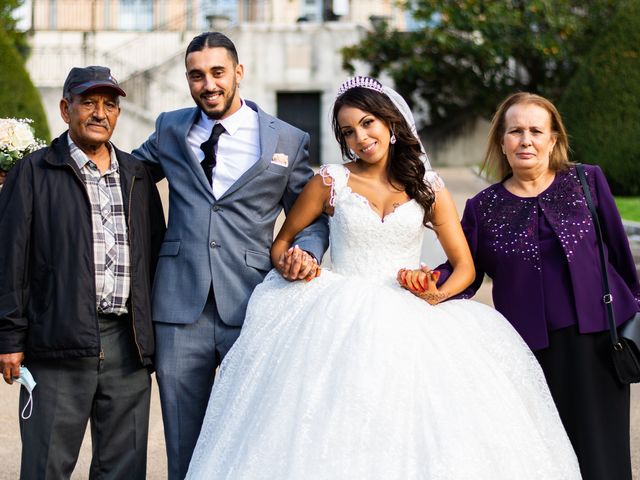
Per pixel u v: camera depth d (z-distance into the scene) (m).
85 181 3.56
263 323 3.53
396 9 19.19
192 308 3.73
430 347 3.33
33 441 3.50
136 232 3.61
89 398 3.55
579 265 3.59
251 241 3.82
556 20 14.16
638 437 4.99
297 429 3.10
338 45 17.94
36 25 20.62
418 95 17.03
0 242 3.47
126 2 21.19
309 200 3.77
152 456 4.84
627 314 3.57
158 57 19.73
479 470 3.07
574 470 3.37
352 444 3.05
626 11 11.89
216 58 3.72
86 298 3.45
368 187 3.72
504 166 3.91
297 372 3.26
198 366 3.76
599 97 11.74
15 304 3.44
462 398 3.22
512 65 15.95
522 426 3.28
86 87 3.46
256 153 3.88
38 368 3.51
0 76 13.14
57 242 3.47
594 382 3.55
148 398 3.72
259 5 20.66
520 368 3.49
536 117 3.70
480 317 3.59
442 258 4.17
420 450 3.07
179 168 3.85
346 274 3.68
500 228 3.75
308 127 18.11
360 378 3.16
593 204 3.69
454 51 14.73
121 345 3.61
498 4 14.34
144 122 17.80
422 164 3.67
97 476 3.67
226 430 3.30
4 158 3.97
